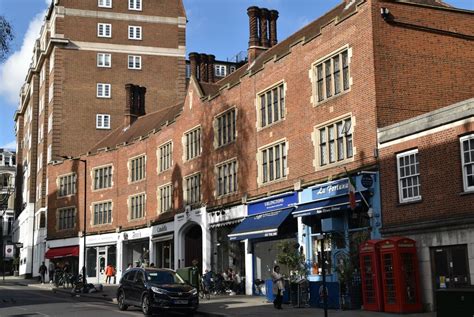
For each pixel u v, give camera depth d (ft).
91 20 204.85
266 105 99.86
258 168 100.07
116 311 74.84
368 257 65.92
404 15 77.82
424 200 64.59
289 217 87.61
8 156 367.25
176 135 134.51
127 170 158.71
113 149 166.09
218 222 111.86
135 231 150.82
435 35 79.15
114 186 163.73
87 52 202.08
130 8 210.59
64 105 195.83
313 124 86.02
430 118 64.64
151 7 213.46
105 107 200.54
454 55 79.92
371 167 72.59
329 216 81.30
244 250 105.81
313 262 83.41
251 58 124.88
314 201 83.41
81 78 199.62
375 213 71.05
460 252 59.88
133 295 73.36
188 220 124.16
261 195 97.60
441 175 62.80
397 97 74.79
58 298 105.81
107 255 163.73
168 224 134.62
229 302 83.30
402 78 75.66
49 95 207.51
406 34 77.25
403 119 74.38
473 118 59.67
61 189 184.65
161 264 140.67
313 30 104.32
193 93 127.34
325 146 83.71
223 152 112.68
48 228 187.01
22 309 78.02
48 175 191.62
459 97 79.00
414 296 62.23
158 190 142.31
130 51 207.41
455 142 61.52
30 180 229.66
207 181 118.21
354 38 78.48
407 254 62.95
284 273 89.81
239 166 106.52
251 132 103.24
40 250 202.69
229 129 111.96
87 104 198.70
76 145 194.80
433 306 61.82
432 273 62.54
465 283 58.85
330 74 83.82
